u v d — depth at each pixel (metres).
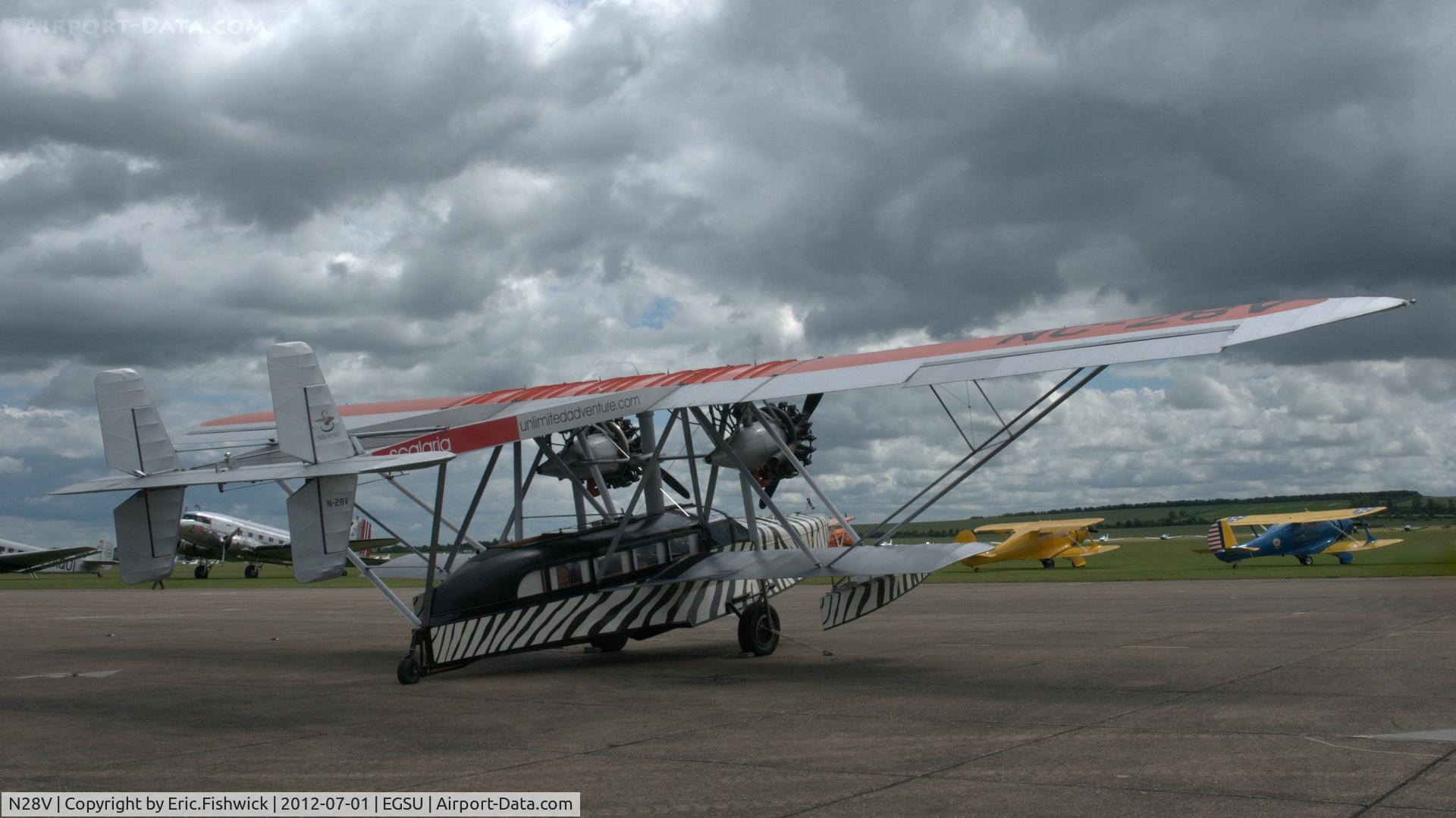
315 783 7.58
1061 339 12.05
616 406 14.12
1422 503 163.88
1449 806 6.21
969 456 13.60
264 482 13.41
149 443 15.76
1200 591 27.42
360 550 54.94
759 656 15.87
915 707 10.55
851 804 6.61
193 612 30.19
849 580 15.20
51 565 63.94
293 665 16.19
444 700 11.88
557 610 14.41
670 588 15.54
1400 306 9.54
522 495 15.70
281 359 12.88
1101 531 157.50
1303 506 179.38
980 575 42.41
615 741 8.99
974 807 6.44
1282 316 10.39
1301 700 10.16
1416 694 10.40
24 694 12.94
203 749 9.02
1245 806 6.32
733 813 6.46
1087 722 9.38
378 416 18.16
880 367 13.21
